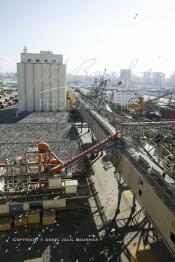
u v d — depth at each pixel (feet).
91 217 108.17
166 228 73.15
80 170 150.82
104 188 133.90
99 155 183.52
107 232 98.73
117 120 200.64
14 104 421.18
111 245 91.56
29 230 99.09
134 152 115.24
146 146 141.59
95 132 189.98
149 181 88.07
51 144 181.47
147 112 345.51
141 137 125.49
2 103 399.85
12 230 98.89
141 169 97.50
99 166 163.73
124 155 112.57
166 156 106.73
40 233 97.30
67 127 241.76
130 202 120.78
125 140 122.01
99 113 228.43
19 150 168.25
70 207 110.93
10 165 116.06
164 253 87.97
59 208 109.40
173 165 94.73
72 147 176.86
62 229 99.86
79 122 313.32
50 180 112.68
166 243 73.87
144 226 103.04
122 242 93.35
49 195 110.11
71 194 112.16
